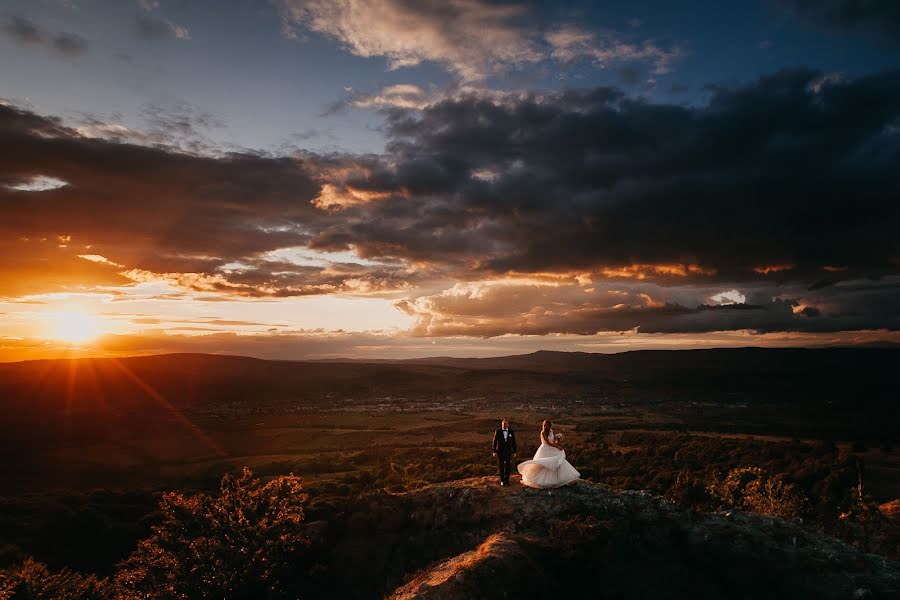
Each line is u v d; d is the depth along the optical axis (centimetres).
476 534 2102
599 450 8981
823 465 6831
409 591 1575
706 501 3706
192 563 2162
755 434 13200
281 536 2277
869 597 1588
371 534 2306
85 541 4444
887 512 3888
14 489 8556
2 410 17512
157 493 6181
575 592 1669
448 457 8950
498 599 1463
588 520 1947
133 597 2175
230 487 2423
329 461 9844
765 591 1695
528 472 2298
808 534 1983
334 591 2148
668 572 1769
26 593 2259
